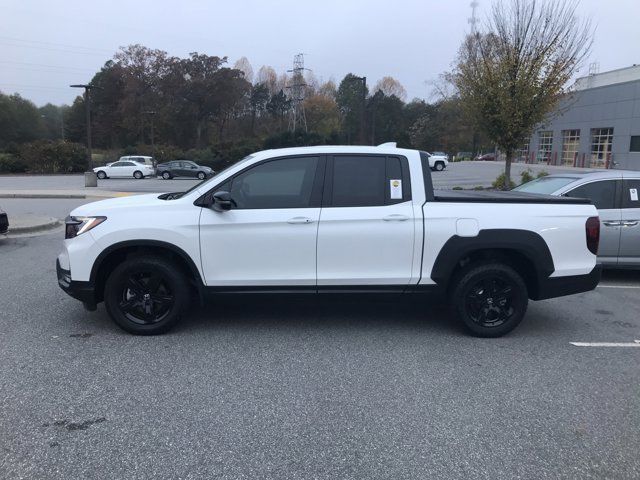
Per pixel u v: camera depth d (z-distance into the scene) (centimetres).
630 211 748
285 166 518
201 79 8306
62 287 528
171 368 446
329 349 496
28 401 384
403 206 514
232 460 315
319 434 346
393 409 381
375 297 527
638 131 4169
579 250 533
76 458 315
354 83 11262
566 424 362
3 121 9369
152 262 510
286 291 518
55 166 5219
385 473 305
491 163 5956
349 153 521
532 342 526
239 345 503
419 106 10700
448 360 474
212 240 506
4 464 308
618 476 305
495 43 1645
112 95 9131
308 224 507
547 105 1620
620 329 570
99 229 506
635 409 385
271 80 11669
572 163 5025
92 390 403
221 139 9369
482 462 317
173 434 343
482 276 524
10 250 981
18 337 517
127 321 521
